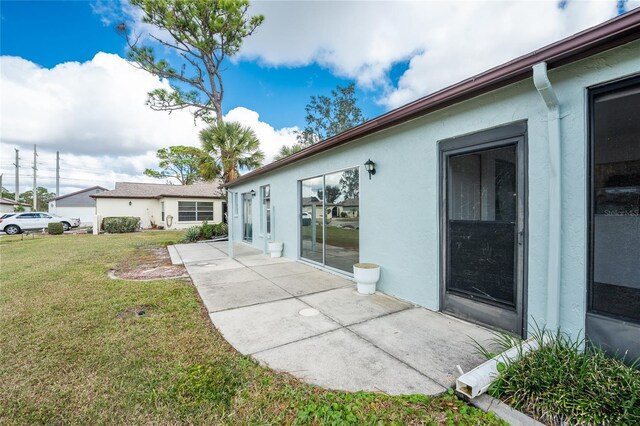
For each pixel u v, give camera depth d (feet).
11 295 15.15
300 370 8.08
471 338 9.93
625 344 7.46
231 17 44.73
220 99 51.31
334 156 19.39
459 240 11.72
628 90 7.46
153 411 6.49
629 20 6.50
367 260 16.61
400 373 7.91
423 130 12.99
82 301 14.07
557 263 8.48
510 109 9.79
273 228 28.68
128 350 9.22
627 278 7.53
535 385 6.53
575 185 8.26
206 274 19.81
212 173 43.70
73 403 6.75
